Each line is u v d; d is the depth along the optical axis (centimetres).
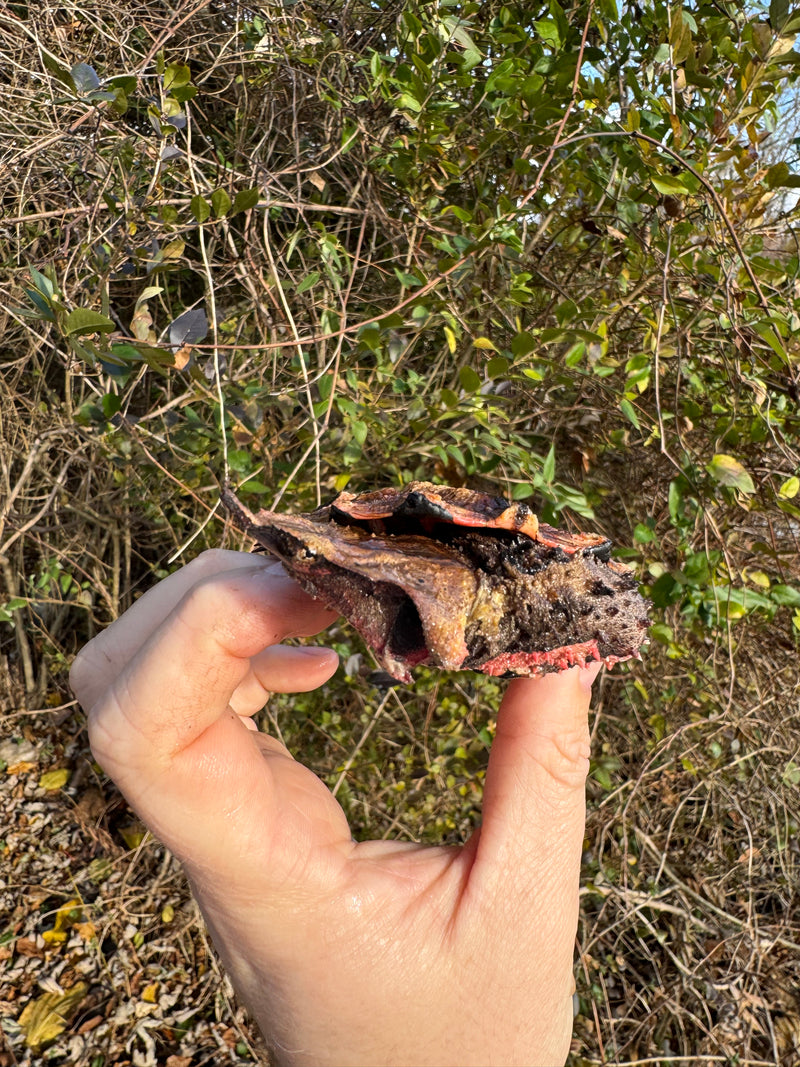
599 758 37
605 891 35
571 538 16
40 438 42
